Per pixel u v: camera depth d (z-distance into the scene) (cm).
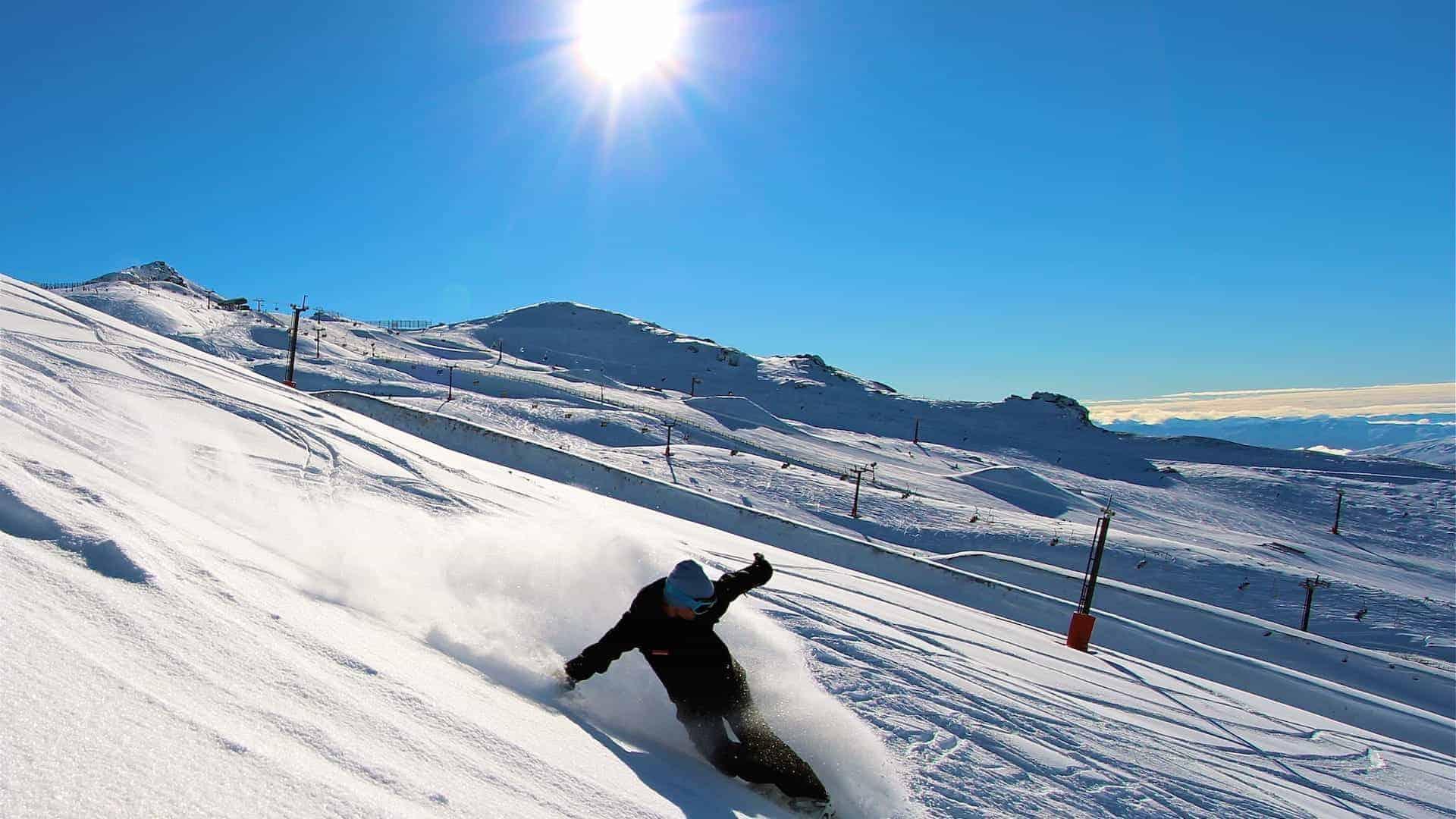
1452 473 14075
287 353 8638
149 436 683
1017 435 14512
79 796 146
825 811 332
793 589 735
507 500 869
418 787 207
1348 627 4094
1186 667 1712
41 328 1059
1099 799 406
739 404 11300
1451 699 2453
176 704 197
